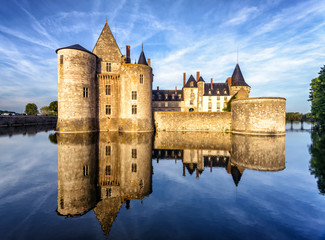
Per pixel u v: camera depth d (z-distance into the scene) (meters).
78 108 22.77
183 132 26.17
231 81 44.59
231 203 5.30
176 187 6.52
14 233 3.79
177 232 3.90
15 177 7.12
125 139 17.28
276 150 13.15
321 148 13.80
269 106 22.89
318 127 33.22
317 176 7.71
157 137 20.03
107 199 5.48
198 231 3.94
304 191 6.14
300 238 3.73
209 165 9.43
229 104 30.17
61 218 4.40
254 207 5.06
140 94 24.84
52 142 14.88
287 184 6.81
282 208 5.01
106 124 26.08
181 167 9.05
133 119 24.72
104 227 4.07
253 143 16.42
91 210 4.82
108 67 27.95
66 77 22.14
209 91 44.97
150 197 5.68
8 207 4.87
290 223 4.29
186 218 4.48
